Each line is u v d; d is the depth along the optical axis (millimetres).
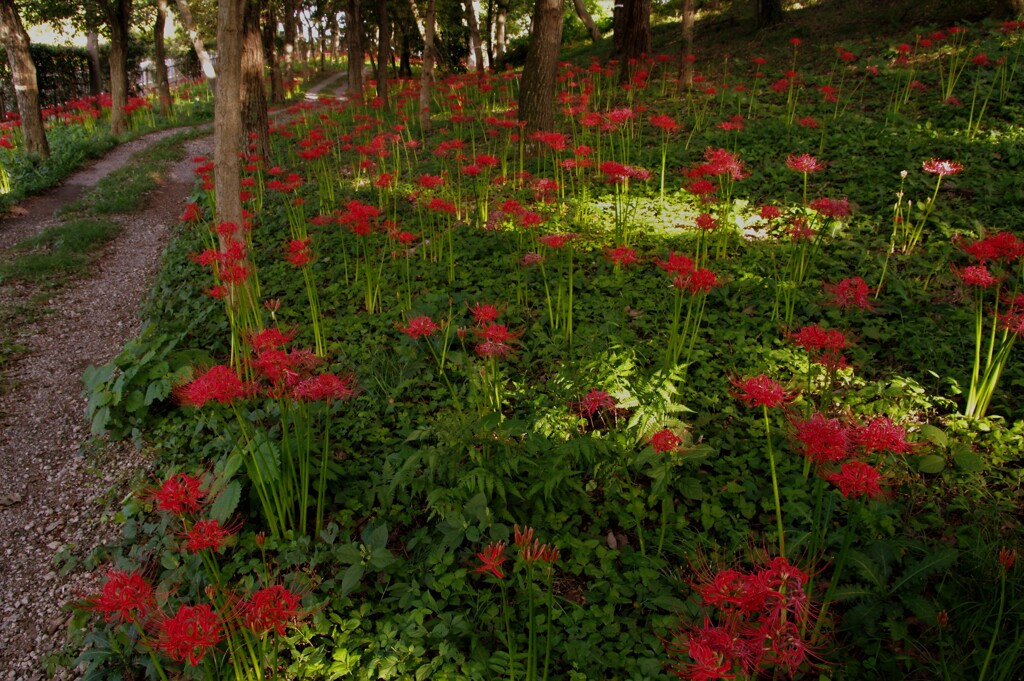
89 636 2783
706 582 1782
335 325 5035
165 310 5855
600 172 7328
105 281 7406
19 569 3387
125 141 15984
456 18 21781
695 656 1532
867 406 3506
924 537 2756
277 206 8109
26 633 3029
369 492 3238
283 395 2828
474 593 2662
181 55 32625
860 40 11047
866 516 2740
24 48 12305
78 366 5531
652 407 3145
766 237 5715
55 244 8477
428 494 3035
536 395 3887
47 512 3779
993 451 3162
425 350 4426
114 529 3520
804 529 2811
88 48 25578
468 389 4027
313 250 6504
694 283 3180
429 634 2461
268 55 22922
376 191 7938
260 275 6152
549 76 8570
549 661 2391
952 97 7578
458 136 10094
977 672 2193
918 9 11156
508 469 2969
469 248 6117
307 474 3000
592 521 3020
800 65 10945
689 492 2967
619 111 5535
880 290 4723
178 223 8977
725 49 13070
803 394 3664
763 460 3242
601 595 2641
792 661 1664
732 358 4074
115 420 4086
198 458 3730
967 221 5379
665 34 16375
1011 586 2324
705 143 8047
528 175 7406
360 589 2760
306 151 6570
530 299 5055
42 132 12758
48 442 4488
